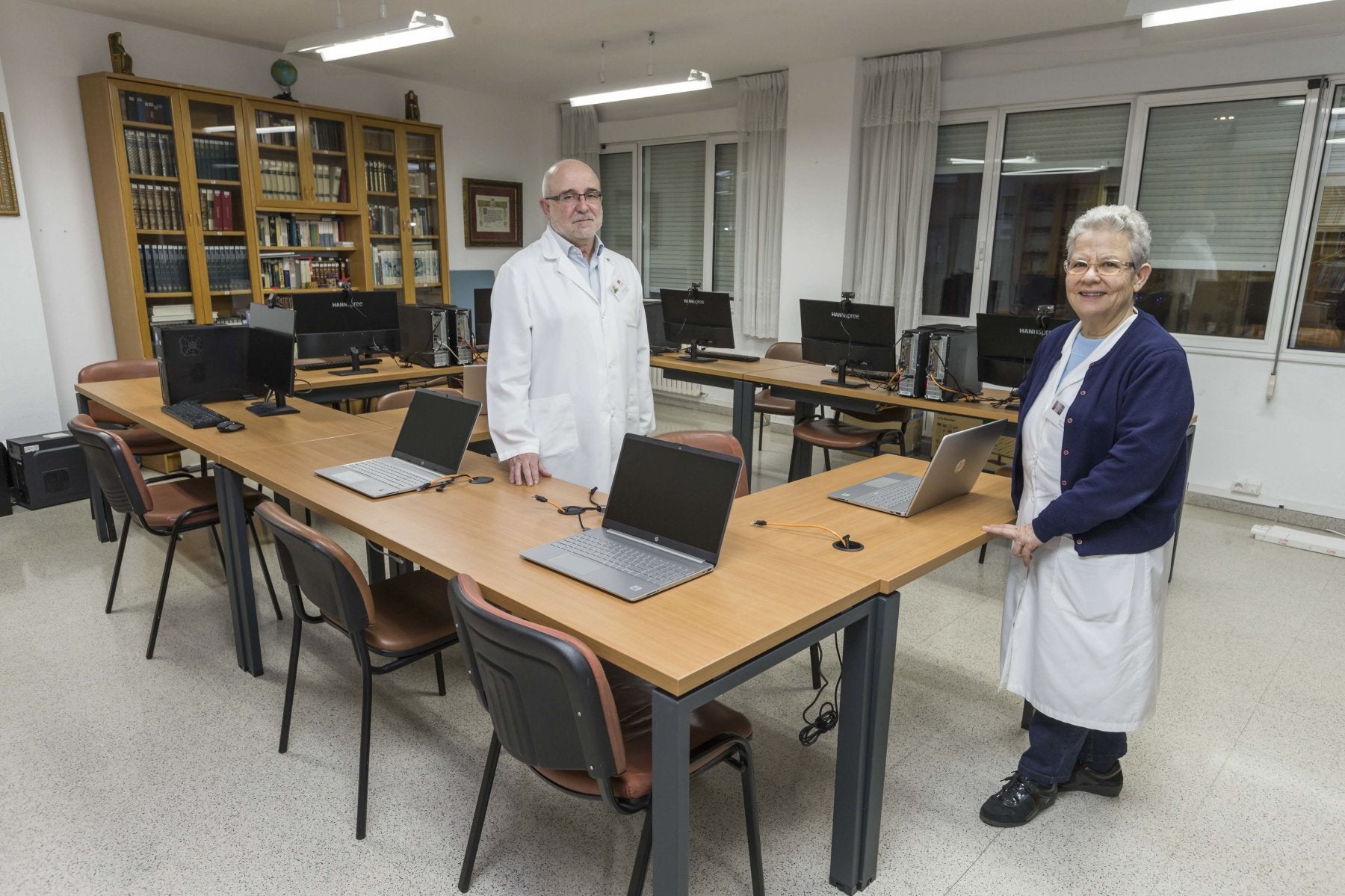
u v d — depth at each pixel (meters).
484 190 7.28
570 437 2.51
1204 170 4.70
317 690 2.65
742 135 6.49
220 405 3.41
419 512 2.09
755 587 1.64
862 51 5.50
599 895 1.81
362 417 3.26
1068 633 1.88
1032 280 5.51
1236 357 4.67
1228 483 4.79
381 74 6.38
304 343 4.39
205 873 1.86
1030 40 5.16
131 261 4.89
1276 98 4.41
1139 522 1.79
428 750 2.35
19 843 1.93
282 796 2.13
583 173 2.38
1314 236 4.41
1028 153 5.37
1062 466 1.85
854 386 4.13
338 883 1.83
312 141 5.69
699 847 1.97
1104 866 1.93
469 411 2.41
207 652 2.87
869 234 5.89
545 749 1.45
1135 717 1.90
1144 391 1.70
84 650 2.87
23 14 4.59
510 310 2.37
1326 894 1.85
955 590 3.57
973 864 1.93
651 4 4.49
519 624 1.34
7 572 3.54
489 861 1.91
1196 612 3.35
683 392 7.62
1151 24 3.50
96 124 4.80
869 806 1.80
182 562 3.69
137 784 2.16
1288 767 2.33
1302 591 3.58
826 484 2.46
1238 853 1.98
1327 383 4.40
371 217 6.20
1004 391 4.04
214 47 5.40
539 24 4.91
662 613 1.52
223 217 5.29
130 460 2.61
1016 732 2.50
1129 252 1.71
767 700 2.66
